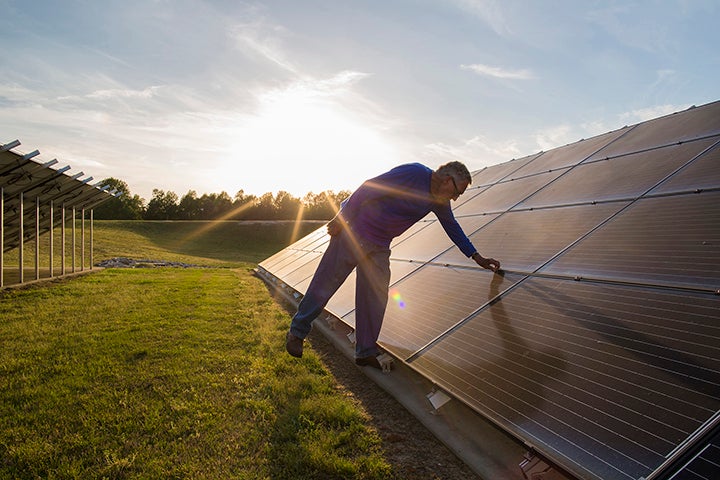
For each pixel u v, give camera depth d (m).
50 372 4.55
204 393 3.92
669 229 3.30
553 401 2.27
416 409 3.46
